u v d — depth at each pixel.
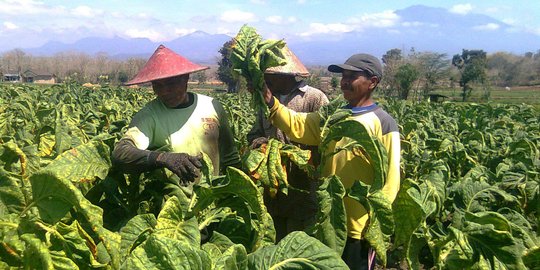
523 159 6.04
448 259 3.16
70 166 2.79
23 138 4.54
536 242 3.79
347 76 3.49
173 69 3.19
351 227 3.54
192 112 3.38
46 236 2.05
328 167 3.56
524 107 18.14
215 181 2.79
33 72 87.94
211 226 3.07
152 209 3.31
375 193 3.06
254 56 3.12
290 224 4.34
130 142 3.07
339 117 3.31
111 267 2.08
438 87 64.44
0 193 2.14
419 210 2.96
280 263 2.12
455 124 11.95
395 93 58.56
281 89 4.23
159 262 1.72
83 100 15.07
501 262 2.86
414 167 6.78
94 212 2.01
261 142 3.73
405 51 76.19
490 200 4.56
